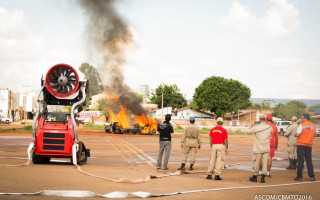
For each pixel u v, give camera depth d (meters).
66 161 14.05
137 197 6.54
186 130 12.46
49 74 12.74
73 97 12.91
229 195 7.16
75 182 8.00
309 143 9.96
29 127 49.00
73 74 12.97
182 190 7.66
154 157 16.86
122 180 8.48
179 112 100.62
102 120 84.00
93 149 20.83
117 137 37.38
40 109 12.62
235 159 16.81
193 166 13.61
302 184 9.12
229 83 103.44
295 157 12.91
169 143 12.31
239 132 62.72
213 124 92.75
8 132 41.84
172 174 10.70
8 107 101.19
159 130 12.38
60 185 7.46
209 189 7.80
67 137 12.08
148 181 8.95
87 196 6.35
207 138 39.91
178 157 17.38
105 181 8.47
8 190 6.51
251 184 9.10
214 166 10.08
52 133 12.05
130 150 20.70
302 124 10.06
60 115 12.68
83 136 36.94
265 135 9.62
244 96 106.00
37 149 11.98
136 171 11.25
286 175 11.24
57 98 13.19
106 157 16.36
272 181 9.81
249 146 27.25
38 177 8.48
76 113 13.09
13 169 9.84
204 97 101.19
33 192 6.48
